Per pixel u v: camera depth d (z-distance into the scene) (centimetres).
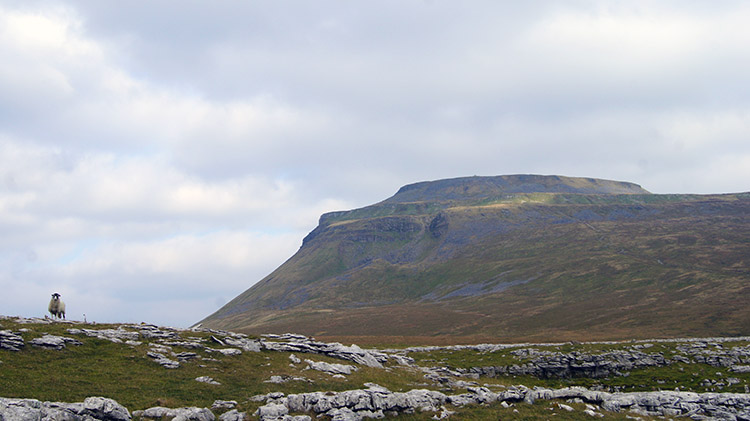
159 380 4809
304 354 6688
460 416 4738
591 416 4834
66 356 5019
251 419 4081
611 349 10875
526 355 10569
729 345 11162
